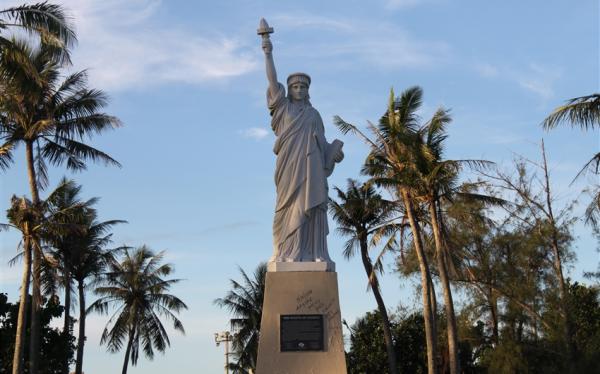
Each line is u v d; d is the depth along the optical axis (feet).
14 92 77.71
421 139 119.75
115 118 120.37
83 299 163.63
